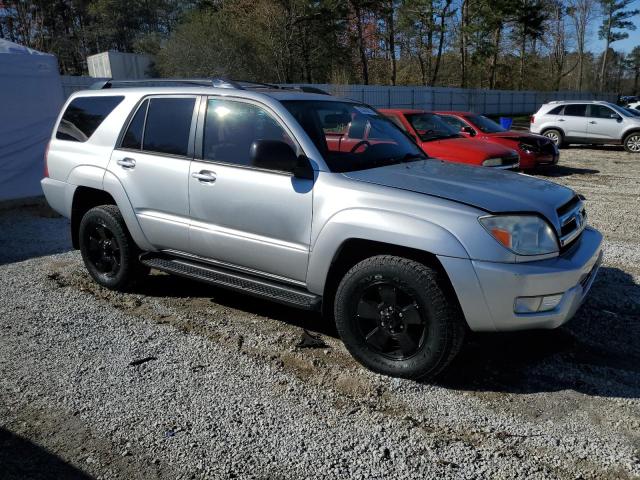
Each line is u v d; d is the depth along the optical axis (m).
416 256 3.55
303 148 3.88
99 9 60.22
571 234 3.67
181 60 33.88
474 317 3.33
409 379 3.62
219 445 3.01
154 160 4.65
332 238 3.65
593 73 85.94
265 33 36.81
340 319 3.74
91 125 5.25
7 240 7.30
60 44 52.62
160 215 4.67
